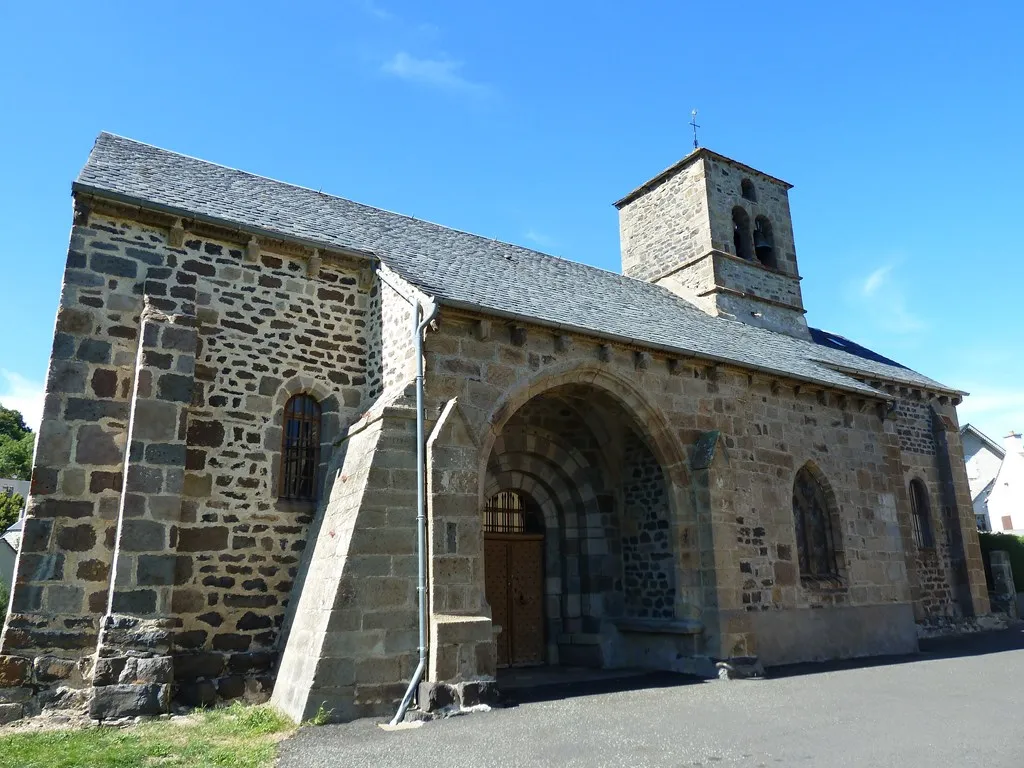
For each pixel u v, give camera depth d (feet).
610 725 24.11
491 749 21.04
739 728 23.68
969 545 62.80
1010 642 50.44
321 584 27.30
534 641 39.88
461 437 29.43
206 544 28.43
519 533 41.06
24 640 24.44
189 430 29.04
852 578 44.39
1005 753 20.53
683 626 36.19
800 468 44.14
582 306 40.68
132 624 25.02
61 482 26.20
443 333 31.19
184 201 31.94
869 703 28.07
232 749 20.94
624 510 41.39
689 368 40.01
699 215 62.44
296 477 31.81
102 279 28.71
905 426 63.26
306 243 33.24
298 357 32.48
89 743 20.98
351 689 25.22
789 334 63.46
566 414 41.91
